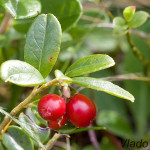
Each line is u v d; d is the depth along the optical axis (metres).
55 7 0.14
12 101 0.17
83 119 0.10
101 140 0.18
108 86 0.10
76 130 0.13
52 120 0.09
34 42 0.10
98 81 0.10
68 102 0.10
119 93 0.09
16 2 0.12
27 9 0.12
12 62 0.09
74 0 0.14
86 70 0.10
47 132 0.12
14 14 0.12
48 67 0.10
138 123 0.19
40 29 0.10
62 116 0.10
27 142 0.11
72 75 0.10
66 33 0.19
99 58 0.10
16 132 0.11
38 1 0.12
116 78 0.18
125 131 0.18
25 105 0.11
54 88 0.15
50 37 0.10
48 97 0.09
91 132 0.17
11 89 0.17
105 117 0.18
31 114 0.13
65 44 0.18
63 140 0.17
